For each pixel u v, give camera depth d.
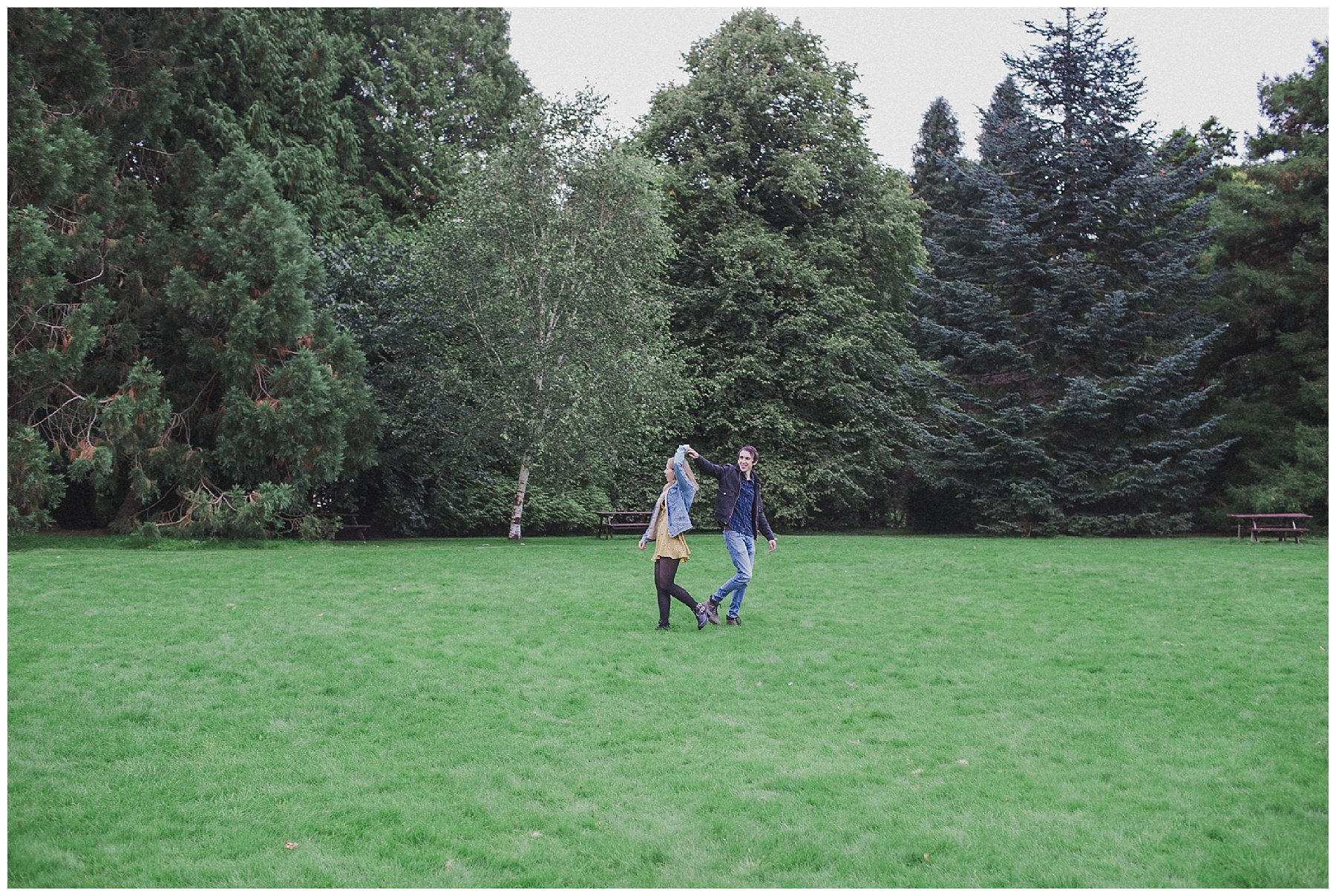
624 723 6.56
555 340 21.33
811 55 31.23
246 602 10.83
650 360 21.70
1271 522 25.50
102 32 20.86
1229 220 26.83
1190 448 25.66
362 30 32.38
